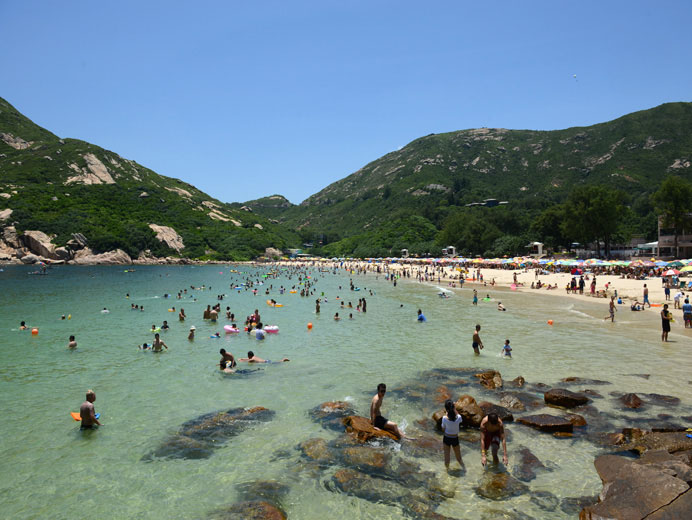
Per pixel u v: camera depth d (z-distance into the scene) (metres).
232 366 20.02
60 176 165.38
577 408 14.27
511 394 15.77
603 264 61.81
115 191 167.12
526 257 99.00
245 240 168.12
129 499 9.52
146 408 15.01
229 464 11.02
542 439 12.05
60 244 123.50
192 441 12.33
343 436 12.52
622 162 196.62
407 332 29.23
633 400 14.47
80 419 13.88
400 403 15.25
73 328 31.20
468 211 167.50
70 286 65.75
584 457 10.97
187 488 9.93
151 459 11.33
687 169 172.88
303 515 8.86
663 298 40.31
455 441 10.74
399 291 60.31
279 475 10.45
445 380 17.81
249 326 29.88
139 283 73.12
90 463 11.15
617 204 86.44
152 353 23.42
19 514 8.98
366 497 9.45
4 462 11.22
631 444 11.20
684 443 10.49
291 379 18.44
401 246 155.75
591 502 8.98
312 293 58.34
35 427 13.42
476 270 86.00
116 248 131.88
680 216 70.25
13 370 19.97
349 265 130.25
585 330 28.12
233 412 14.50
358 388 17.12
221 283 75.75
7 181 150.00
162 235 147.38
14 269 103.00
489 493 9.45
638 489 8.35
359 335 28.36
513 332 28.19
